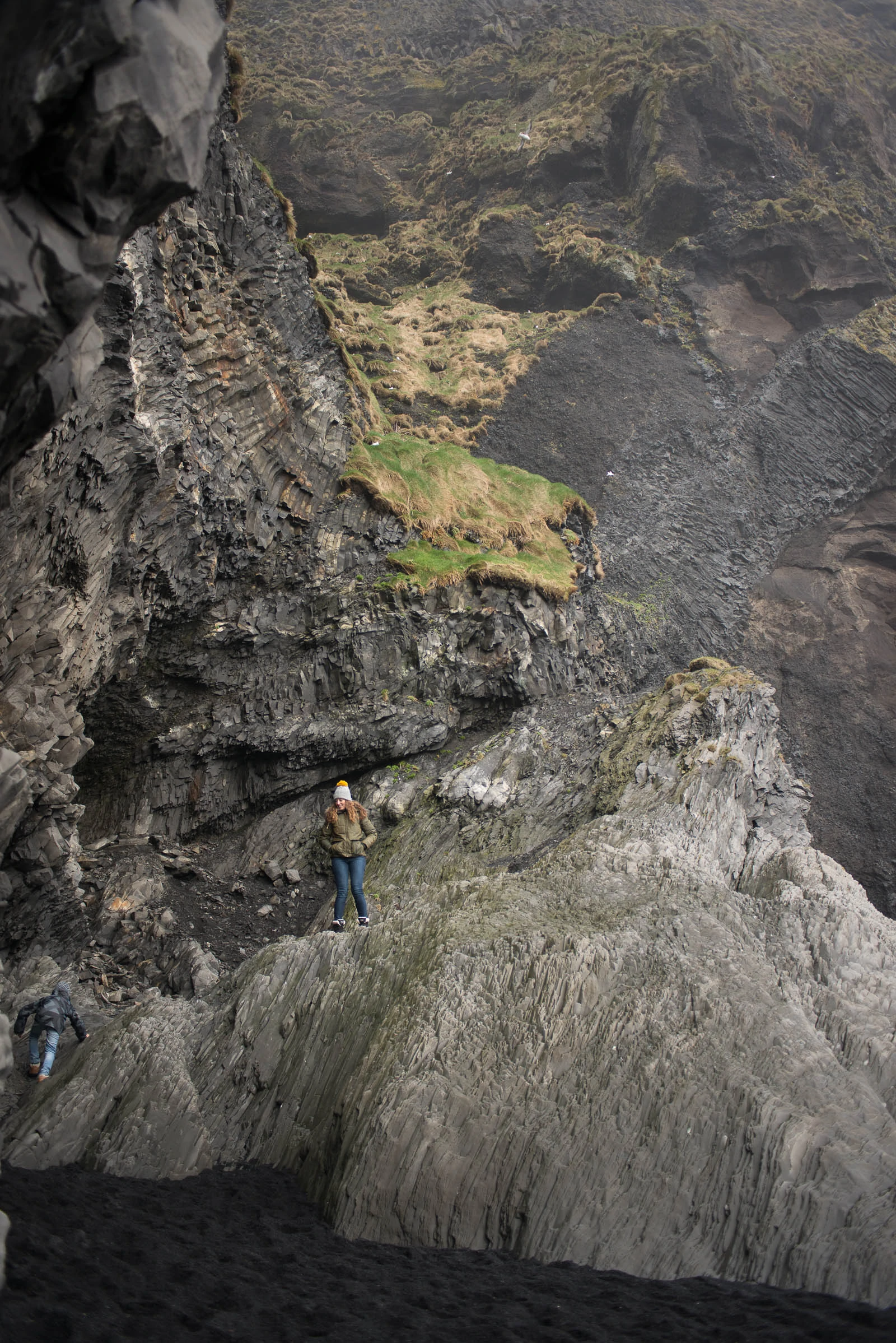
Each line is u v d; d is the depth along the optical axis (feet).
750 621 98.73
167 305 41.88
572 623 66.39
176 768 49.90
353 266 131.85
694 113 132.46
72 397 12.46
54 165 10.27
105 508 35.04
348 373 71.31
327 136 144.77
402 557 60.85
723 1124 16.96
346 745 53.78
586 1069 18.93
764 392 114.32
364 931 26.16
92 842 46.21
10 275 9.85
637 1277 15.06
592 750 53.78
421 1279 14.25
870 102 152.05
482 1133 17.83
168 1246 14.03
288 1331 11.37
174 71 10.59
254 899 46.83
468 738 59.31
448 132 154.71
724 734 49.44
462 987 21.48
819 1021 19.90
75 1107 20.79
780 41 179.73
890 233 131.34
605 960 21.38
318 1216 17.85
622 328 117.80
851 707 94.99
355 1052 21.90
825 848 84.58
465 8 175.11
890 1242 14.24
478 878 30.25
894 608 105.40
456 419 104.63
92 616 36.42
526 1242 16.15
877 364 114.32
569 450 103.86
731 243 124.16
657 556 97.30
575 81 145.59
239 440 49.85
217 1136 21.74
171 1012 25.35
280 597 54.95
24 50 9.29
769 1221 15.19
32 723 30.71
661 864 28.30
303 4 182.29
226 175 51.72
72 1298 10.83
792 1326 11.96
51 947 35.29
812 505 107.96
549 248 126.52
